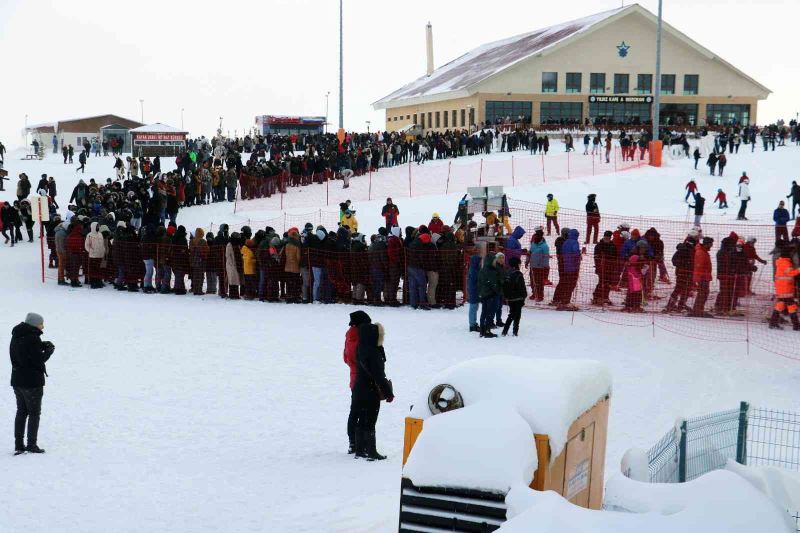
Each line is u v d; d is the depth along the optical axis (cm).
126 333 1730
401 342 1616
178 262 2239
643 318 1834
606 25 6619
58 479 923
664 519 465
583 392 621
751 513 471
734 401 1225
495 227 2252
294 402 1248
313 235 2056
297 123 7000
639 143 4800
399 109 8238
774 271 1861
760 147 5338
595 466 671
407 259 1961
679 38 6719
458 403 597
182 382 1355
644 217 3222
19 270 2639
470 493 552
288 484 905
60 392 1297
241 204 3884
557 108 6675
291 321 1842
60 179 4616
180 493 877
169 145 5838
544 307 1969
